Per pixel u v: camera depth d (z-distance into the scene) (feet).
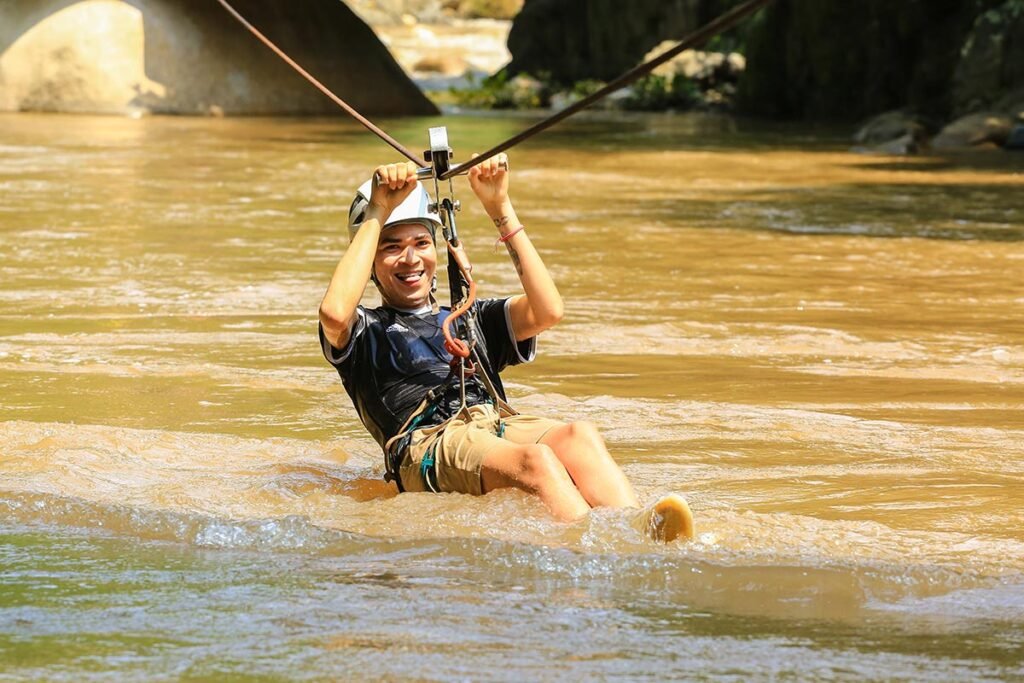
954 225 136.98
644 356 74.33
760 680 29.58
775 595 35.58
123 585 36.65
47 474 48.39
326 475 49.75
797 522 42.24
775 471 51.01
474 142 244.22
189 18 295.07
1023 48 263.49
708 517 42.47
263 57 300.61
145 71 287.07
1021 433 57.72
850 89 319.47
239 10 299.38
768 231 131.13
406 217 47.78
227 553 39.83
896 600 35.35
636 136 270.46
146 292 91.56
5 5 290.35
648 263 109.81
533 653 31.14
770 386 67.05
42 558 39.24
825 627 33.14
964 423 59.72
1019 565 38.52
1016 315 88.89
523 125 295.69
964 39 284.41
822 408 62.34
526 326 48.83
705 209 149.28
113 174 171.63
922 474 50.65
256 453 53.06
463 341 47.34
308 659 30.71
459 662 30.53
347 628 32.94
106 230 122.52
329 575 37.60
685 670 30.12
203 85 292.20
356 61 313.32
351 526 42.09
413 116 320.70
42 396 62.49
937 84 291.38
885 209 150.82
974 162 215.92
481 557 38.83
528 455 42.91
